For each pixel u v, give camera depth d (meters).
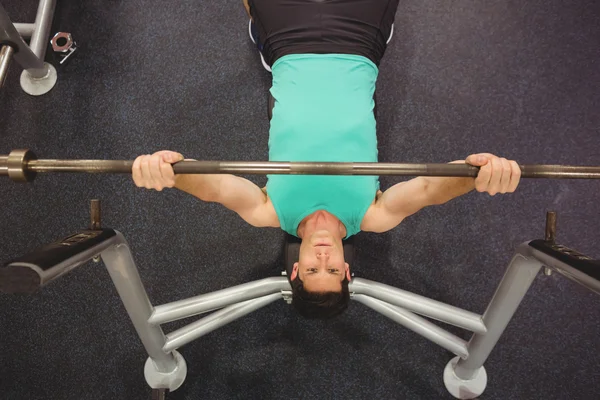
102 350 1.82
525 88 1.93
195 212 1.89
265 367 1.80
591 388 1.74
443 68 1.95
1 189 1.91
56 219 1.89
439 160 1.89
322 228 1.30
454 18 1.98
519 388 1.75
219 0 2.03
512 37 1.96
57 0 2.04
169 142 1.94
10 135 1.95
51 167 1.03
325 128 1.38
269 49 1.54
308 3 1.48
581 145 1.89
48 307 1.84
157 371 1.76
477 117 1.91
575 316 1.79
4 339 1.82
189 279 1.86
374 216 1.36
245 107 1.95
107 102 1.97
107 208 1.89
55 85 1.97
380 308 1.60
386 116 1.92
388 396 1.76
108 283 1.85
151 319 1.45
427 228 1.85
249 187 1.36
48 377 1.80
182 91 1.97
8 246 1.88
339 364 1.79
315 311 1.30
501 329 1.43
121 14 2.03
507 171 1.02
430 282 1.83
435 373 1.77
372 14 1.50
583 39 1.95
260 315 1.83
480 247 1.84
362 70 1.49
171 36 2.01
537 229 1.84
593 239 1.83
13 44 1.66
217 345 1.82
